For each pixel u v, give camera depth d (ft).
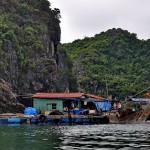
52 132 94.73
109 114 167.84
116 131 98.37
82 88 459.32
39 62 281.13
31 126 134.62
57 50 362.12
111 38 638.53
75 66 536.83
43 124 153.48
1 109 205.87
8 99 216.13
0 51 250.57
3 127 126.11
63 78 327.06
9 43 263.29
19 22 318.24
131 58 598.34
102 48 605.31
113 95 446.60
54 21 360.89
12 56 259.39
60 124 154.61
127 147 54.29
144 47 622.54
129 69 555.28
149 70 545.85
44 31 324.19
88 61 542.16
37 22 331.36
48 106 189.78
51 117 159.74
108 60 577.02
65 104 197.16
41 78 273.33
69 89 351.25
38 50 293.64
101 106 196.95
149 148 52.90
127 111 167.32
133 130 103.60
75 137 75.61
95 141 64.95
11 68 254.27
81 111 178.09
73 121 159.12
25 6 337.31
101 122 163.73
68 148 53.11
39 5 358.23
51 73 286.66
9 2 329.31
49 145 57.88
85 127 124.98
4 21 298.97
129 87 455.22
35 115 162.30
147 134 84.99
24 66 268.62
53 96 190.90
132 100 208.13
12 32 274.16
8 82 244.42
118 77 504.43
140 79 498.69
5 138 73.82
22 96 235.20
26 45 292.40
